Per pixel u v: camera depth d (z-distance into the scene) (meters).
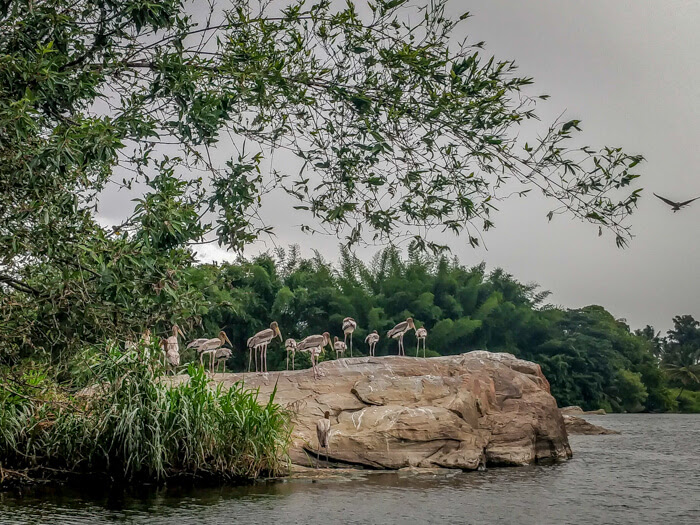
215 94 8.00
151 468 12.14
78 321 7.93
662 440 26.16
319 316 48.44
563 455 18.41
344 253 52.97
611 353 59.28
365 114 8.05
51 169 7.24
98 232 7.57
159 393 12.30
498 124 7.85
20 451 12.16
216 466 12.55
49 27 7.79
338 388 16.69
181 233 7.74
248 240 8.49
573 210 7.77
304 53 8.27
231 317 45.12
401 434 15.21
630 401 66.25
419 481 13.56
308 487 12.45
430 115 7.73
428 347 48.47
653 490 13.38
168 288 7.72
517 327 53.69
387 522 10.12
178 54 7.96
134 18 7.80
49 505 10.58
